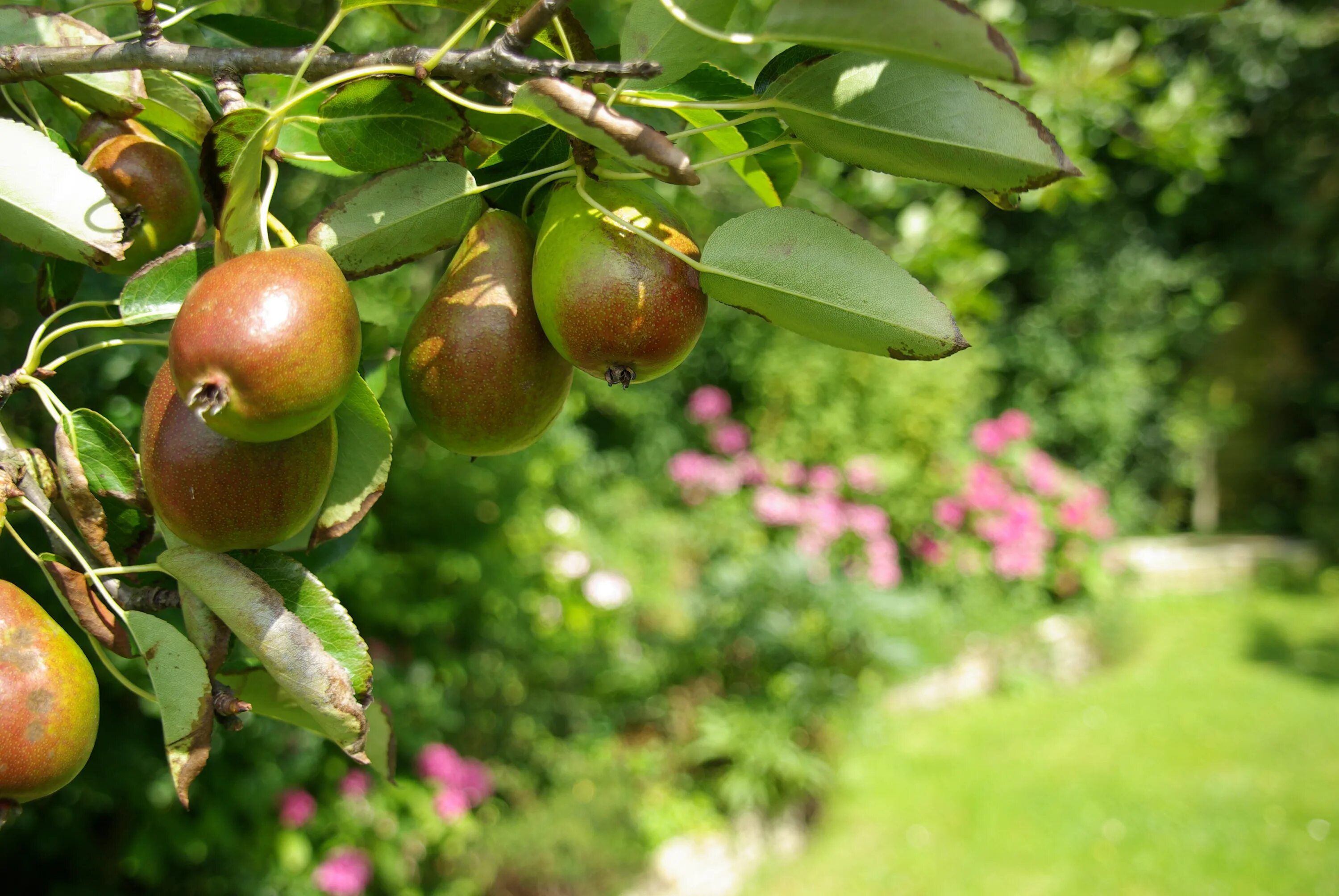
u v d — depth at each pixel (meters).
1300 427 12.84
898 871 4.92
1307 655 7.89
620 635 5.91
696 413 8.09
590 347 0.89
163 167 1.09
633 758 5.54
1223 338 12.80
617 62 1.02
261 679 1.03
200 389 0.73
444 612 4.52
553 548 5.60
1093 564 8.38
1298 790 5.61
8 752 0.76
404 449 4.67
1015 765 6.02
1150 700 7.04
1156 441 11.82
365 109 0.91
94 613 0.88
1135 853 5.01
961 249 4.38
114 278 2.17
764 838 5.21
